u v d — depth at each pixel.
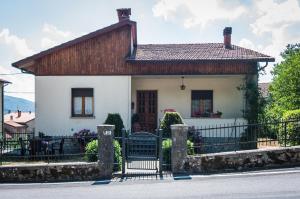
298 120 12.62
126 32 19.16
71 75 19.16
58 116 19.09
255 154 11.87
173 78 21.05
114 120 17.83
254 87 18.30
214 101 20.89
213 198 8.41
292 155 11.89
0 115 27.80
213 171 11.76
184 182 10.41
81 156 16.61
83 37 19.02
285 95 19.77
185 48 21.72
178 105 21.09
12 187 10.96
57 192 9.91
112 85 19.03
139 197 8.86
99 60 19.12
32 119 57.16
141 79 21.27
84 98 19.33
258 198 8.23
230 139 17.11
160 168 11.83
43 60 19.25
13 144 14.52
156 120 21.14
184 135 11.82
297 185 9.29
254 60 17.98
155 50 21.20
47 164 11.95
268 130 14.77
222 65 18.38
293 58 21.42
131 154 12.64
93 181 11.35
